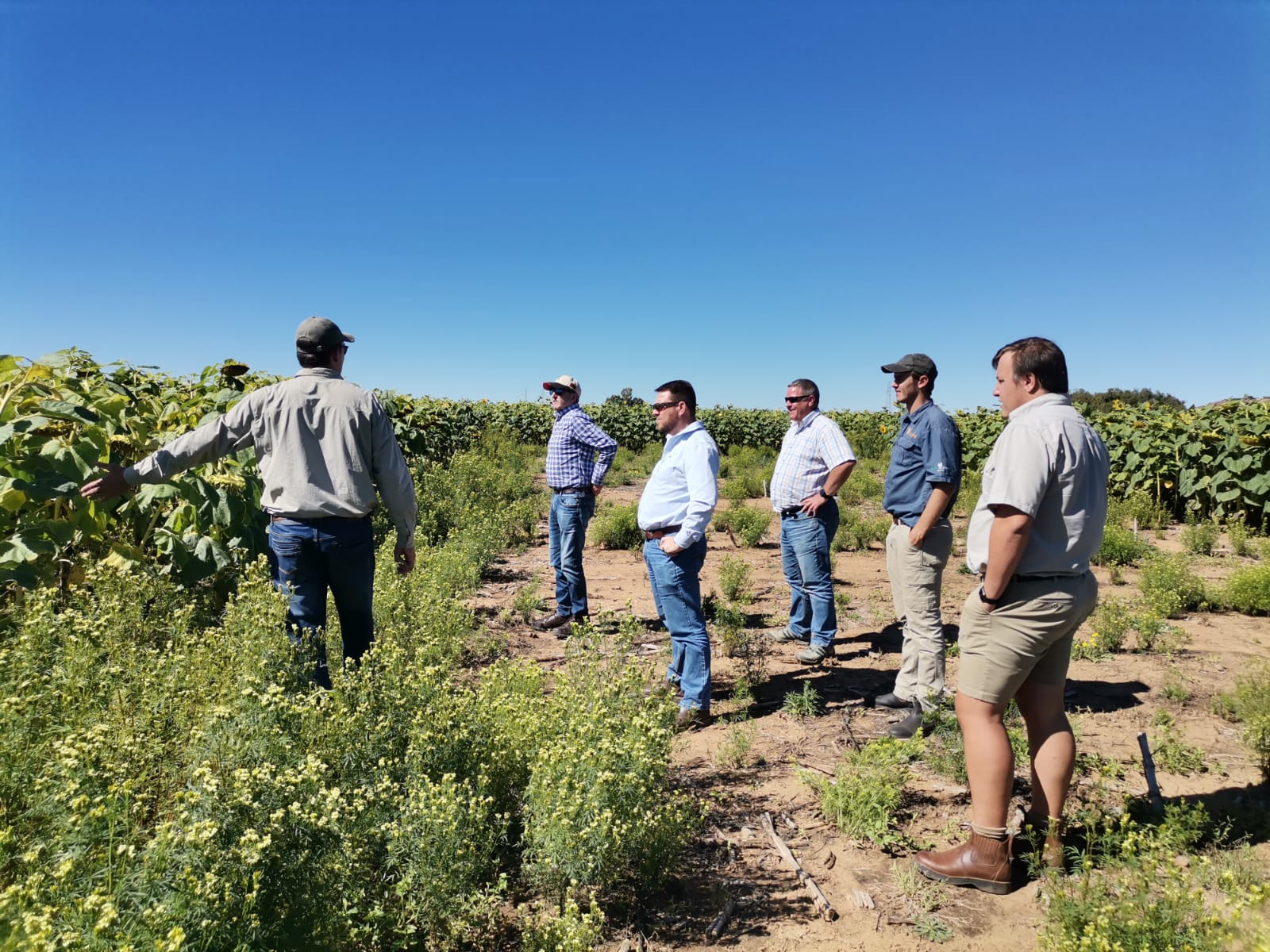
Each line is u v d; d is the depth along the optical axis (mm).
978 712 3002
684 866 3158
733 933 2764
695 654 4582
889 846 3293
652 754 3074
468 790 2857
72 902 1847
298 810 2170
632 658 4598
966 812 3566
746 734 4465
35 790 2365
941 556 4402
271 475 3801
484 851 2709
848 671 5625
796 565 6066
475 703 3479
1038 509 2811
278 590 3992
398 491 3992
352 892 2277
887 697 4859
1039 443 2736
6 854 2143
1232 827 3307
